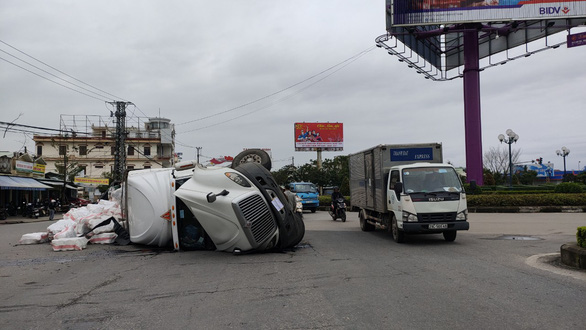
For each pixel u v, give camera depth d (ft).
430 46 116.16
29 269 27.99
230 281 22.70
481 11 84.84
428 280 21.83
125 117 135.85
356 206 55.62
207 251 34.24
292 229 33.58
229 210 30.48
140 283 22.88
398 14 87.45
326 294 19.24
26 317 16.67
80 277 25.00
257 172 32.65
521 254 30.50
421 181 37.32
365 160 49.52
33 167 121.49
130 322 15.79
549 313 15.66
